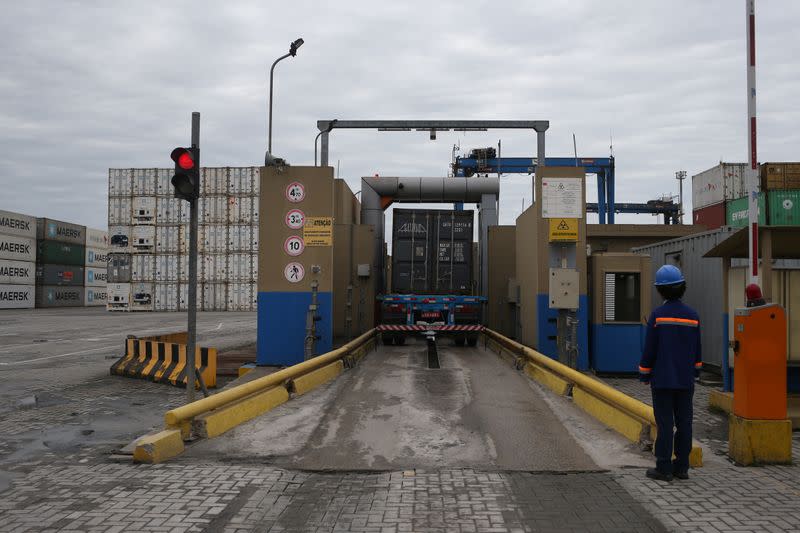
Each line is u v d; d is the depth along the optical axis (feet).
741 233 24.75
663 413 17.11
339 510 14.75
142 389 34.58
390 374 35.12
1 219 167.22
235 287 148.36
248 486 16.51
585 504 15.15
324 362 32.60
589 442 20.97
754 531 13.41
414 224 54.90
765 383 18.80
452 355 45.50
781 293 28.17
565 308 33.81
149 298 148.05
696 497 15.65
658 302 47.93
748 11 23.06
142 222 148.87
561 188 38.09
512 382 32.65
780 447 18.62
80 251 206.90
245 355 49.34
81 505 15.07
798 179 58.90
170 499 15.48
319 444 20.83
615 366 37.91
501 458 19.20
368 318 50.93
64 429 24.41
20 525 13.76
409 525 13.80
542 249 38.68
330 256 38.40
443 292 54.49
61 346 61.11
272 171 38.86
